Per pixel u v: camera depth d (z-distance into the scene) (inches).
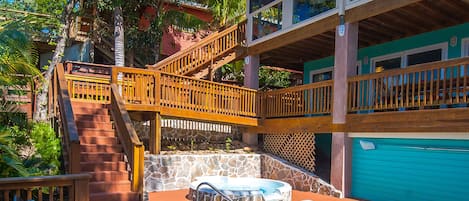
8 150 228.2
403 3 297.1
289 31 415.2
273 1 440.8
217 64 461.1
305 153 394.0
